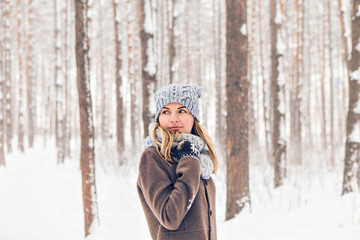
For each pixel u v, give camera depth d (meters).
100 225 5.37
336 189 6.44
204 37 30.61
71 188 8.89
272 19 8.41
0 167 13.33
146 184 1.13
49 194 8.20
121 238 4.81
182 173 1.12
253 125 17.09
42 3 30.95
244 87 5.46
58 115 15.00
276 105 8.13
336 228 4.33
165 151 1.17
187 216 1.17
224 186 7.84
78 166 13.67
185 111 1.27
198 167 1.16
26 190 8.65
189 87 1.29
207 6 29.53
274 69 8.29
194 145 1.22
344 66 23.36
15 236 5.21
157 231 1.19
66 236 5.27
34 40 31.56
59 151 14.73
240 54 5.44
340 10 9.42
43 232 5.43
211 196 1.34
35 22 30.25
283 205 5.76
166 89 1.27
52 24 32.78
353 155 5.75
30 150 24.09
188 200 1.09
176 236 1.15
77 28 4.89
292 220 4.91
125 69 35.78
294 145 12.18
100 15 26.03
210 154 1.34
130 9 15.98
